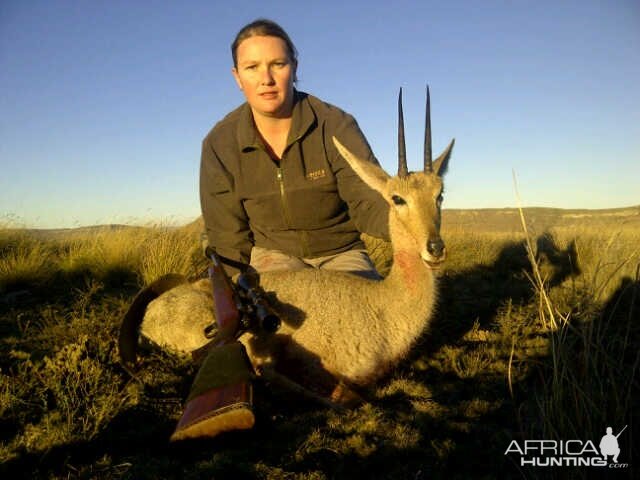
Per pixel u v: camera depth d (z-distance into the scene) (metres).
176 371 1.20
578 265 2.46
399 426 0.97
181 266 2.19
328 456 0.88
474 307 1.88
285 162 1.41
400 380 1.22
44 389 1.01
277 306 1.17
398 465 0.85
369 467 0.85
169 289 1.39
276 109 1.33
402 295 1.22
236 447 0.91
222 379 0.87
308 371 1.16
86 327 1.39
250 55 1.28
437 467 0.85
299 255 1.53
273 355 1.18
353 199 1.42
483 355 1.38
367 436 0.95
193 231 2.81
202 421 0.82
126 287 2.14
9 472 0.81
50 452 0.86
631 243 2.39
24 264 2.09
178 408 1.05
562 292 1.90
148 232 2.77
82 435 0.90
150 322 1.32
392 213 1.23
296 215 1.46
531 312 1.69
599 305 1.53
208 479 0.80
